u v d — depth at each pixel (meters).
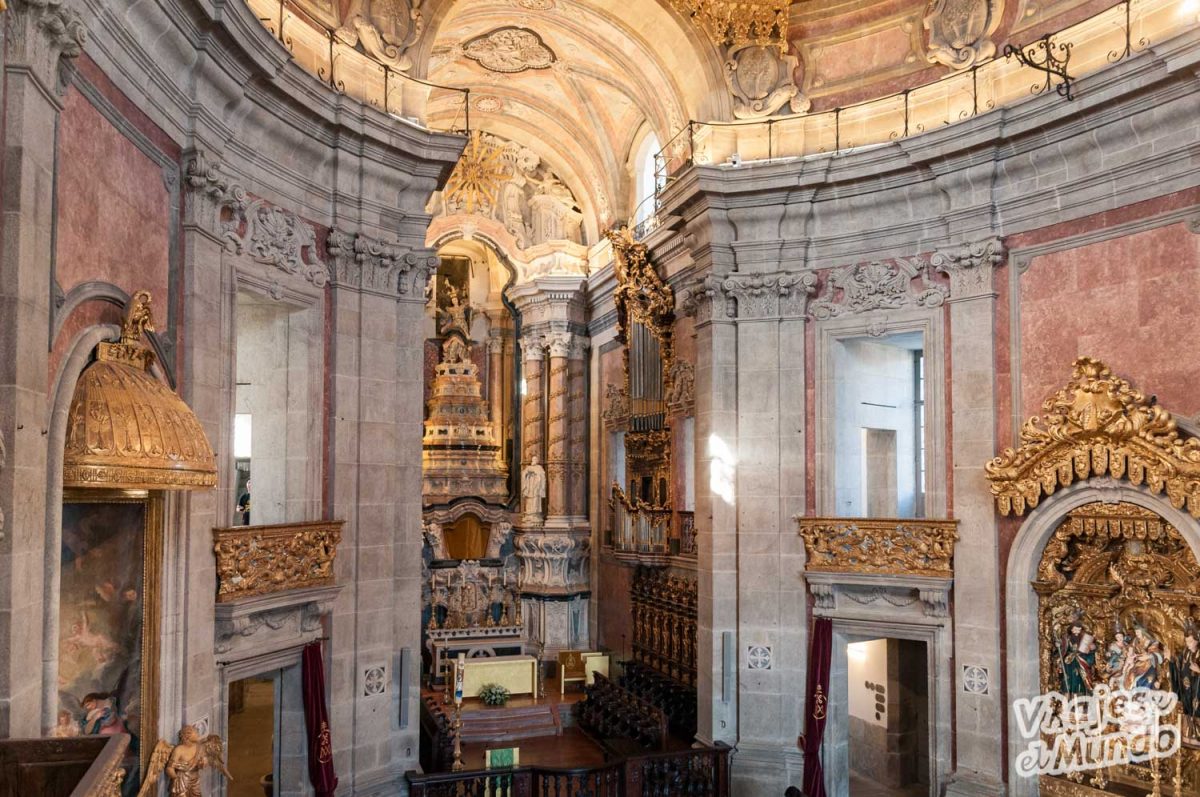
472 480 22.66
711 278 14.42
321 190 11.91
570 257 21.86
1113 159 11.05
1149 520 10.66
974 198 12.48
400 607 12.70
